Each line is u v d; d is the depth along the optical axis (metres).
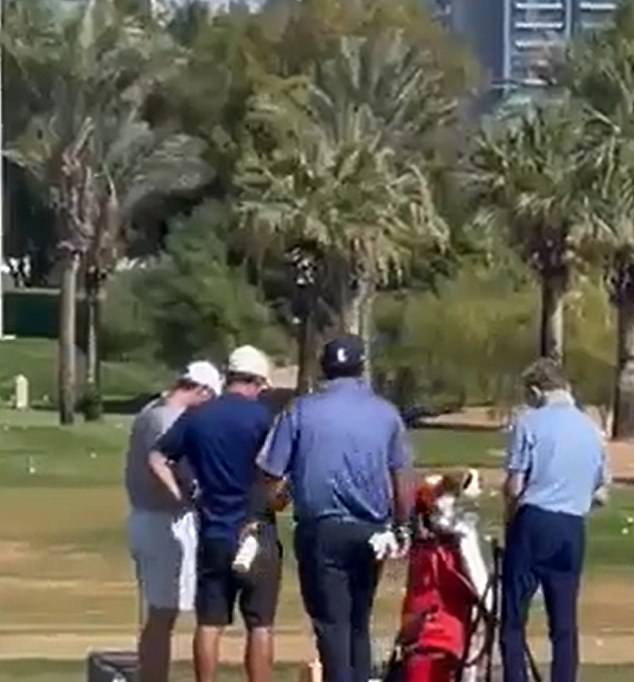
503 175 63.62
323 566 13.06
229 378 13.77
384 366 71.88
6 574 30.97
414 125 72.00
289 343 79.44
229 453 13.57
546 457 13.99
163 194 84.38
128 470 14.50
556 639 14.12
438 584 13.58
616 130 62.41
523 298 71.94
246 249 75.31
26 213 106.38
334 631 13.09
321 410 13.10
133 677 15.11
